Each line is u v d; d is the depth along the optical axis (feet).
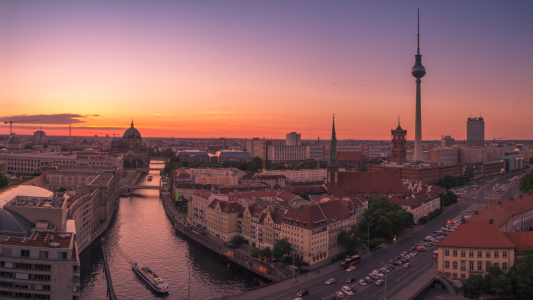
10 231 496.64
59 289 430.61
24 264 429.79
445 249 574.56
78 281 434.30
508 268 550.77
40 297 431.02
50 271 429.38
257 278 633.61
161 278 614.75
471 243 564.71
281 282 571.28
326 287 548.72
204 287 597.52
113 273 646.33
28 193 643.45
